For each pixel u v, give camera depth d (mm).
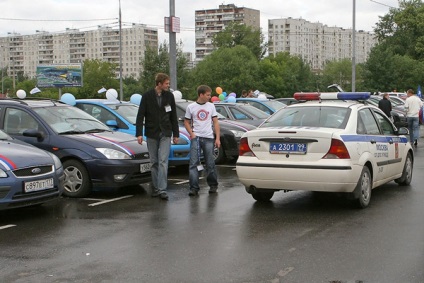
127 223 7230
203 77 60219
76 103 12414
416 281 4828
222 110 15523
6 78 103875
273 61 72375
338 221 7191
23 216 7734
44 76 59469
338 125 7945
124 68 103125
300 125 8195
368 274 5023
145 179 9352
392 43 75812
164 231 6770
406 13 74812
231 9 94500
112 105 12344
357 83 52719
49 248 6047
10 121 9609
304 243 6109
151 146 8977
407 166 9977
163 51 42750
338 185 7422
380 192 9359
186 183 10672
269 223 7121
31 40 113500
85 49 107188
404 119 25906
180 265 5375
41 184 7539
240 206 8289
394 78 50094
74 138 9195
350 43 114125
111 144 9180
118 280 4965
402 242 6113
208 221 7289
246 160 7965
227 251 5832
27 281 4953
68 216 7707
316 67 105312
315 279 4902
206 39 96875
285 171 7621
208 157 9359
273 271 5137
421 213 7656
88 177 9023
